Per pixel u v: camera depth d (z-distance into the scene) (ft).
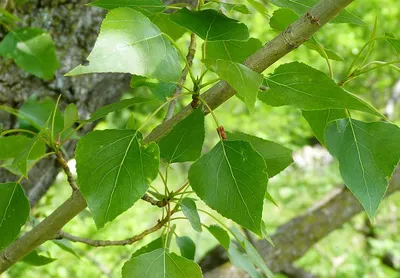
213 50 2.17
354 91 11.96
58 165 4.02
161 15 2.28
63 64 3.88
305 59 11.35
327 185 10.71
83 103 4.06
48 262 2.80
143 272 1.92
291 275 7.72
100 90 4.14
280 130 11.88
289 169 11.62
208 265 5.26
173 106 2.24
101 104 4.21
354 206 5.84
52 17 3.82
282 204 10.66
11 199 2.17
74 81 3.93
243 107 11.63
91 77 4.04
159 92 2.23
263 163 1.78
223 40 2.03
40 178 3.99
